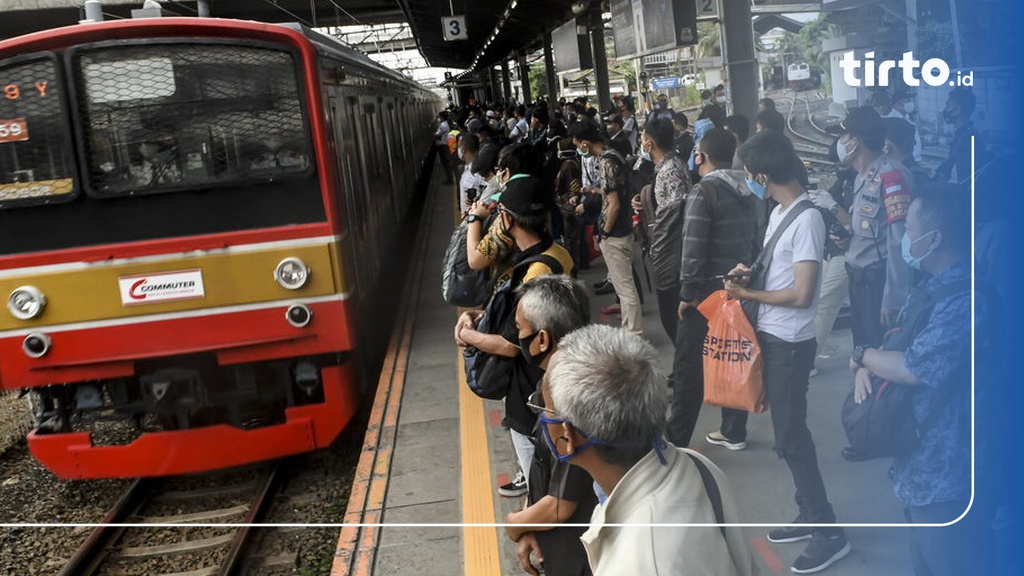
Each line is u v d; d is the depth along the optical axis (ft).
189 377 19.54
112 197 18.94
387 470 18.03
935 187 6.38
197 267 19.12
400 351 26.30
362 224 25.43
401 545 14.96
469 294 14.70
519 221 11.72
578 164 27.53
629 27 33.35
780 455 9.15
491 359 11.00
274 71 19.24
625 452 6.11
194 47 18.99
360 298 22.56
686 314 12.52
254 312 19.40
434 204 60.18
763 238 11.94
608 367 6.05
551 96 80.79
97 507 20.38
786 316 9.32
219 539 18.06
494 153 18.34
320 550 17.37
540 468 8.48
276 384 20.20
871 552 8.08
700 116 17.17
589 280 29.99
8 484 22.18
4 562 17.83
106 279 18.99
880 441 7.15
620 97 37.52
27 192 18.84
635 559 5.81
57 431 19.92
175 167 19.11
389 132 41.01
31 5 71.97
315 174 19.39
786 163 9.22
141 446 19.52
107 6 72.69
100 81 18.83
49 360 19.04
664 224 15.93
